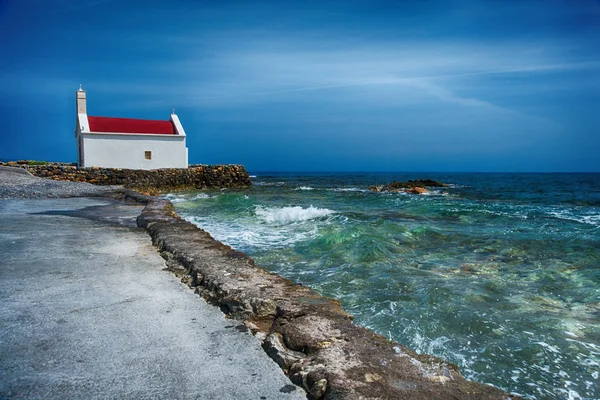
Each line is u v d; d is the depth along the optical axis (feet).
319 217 44.70
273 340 10.15
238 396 8.01
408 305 17.53
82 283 15.34
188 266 17.53
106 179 94.32
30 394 7.75
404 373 8.57
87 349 9.79
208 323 11.75
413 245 30.42
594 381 11.93
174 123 115.03
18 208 40.83
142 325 11.43
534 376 12.15
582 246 29.89
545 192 100.78
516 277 22.26
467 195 91.20
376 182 183.01
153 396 7.87
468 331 15.07
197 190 109.09
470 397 7.74
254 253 27.48
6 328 10.91
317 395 7.93
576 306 17.89
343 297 18.57
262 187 127.54
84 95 110.11
